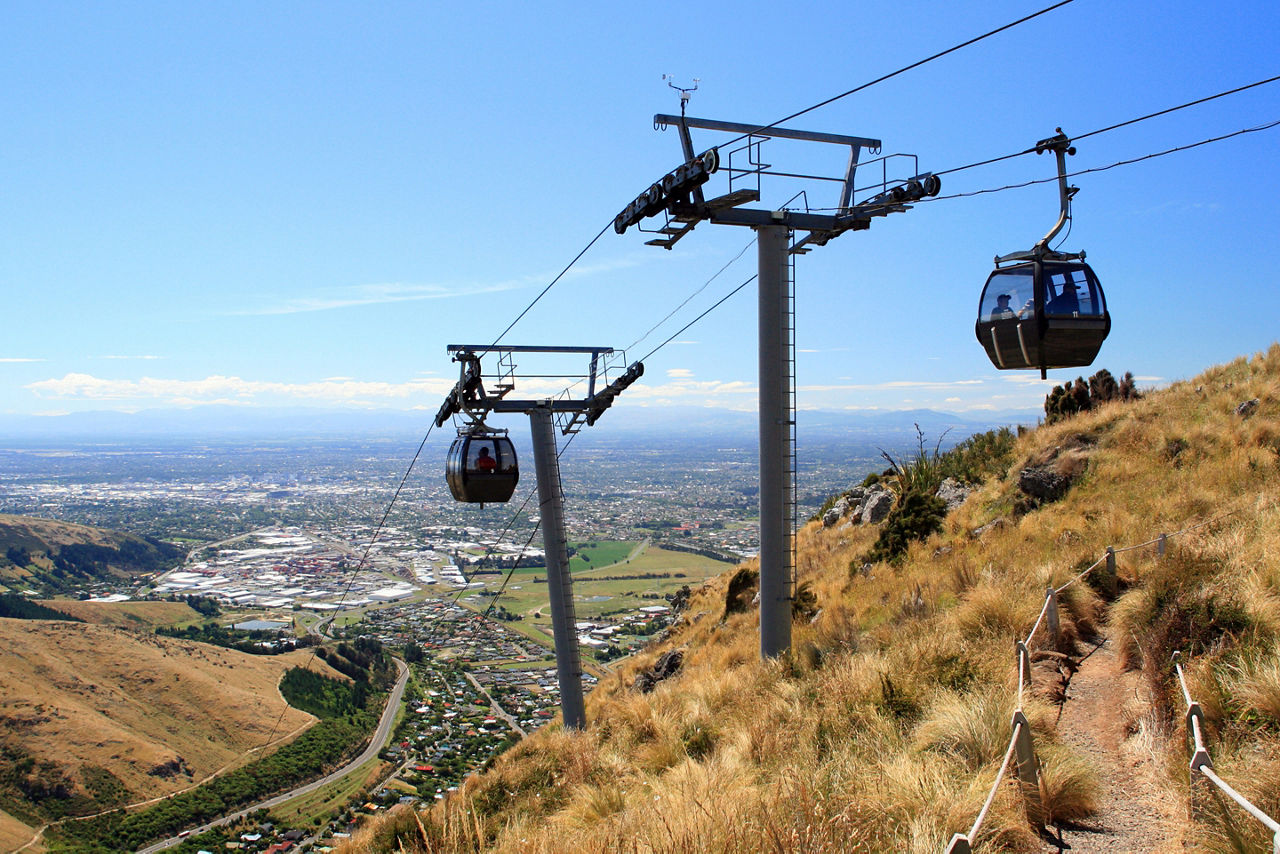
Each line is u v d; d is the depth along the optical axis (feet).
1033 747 16.62
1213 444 47.98
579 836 18.78
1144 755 17.92
